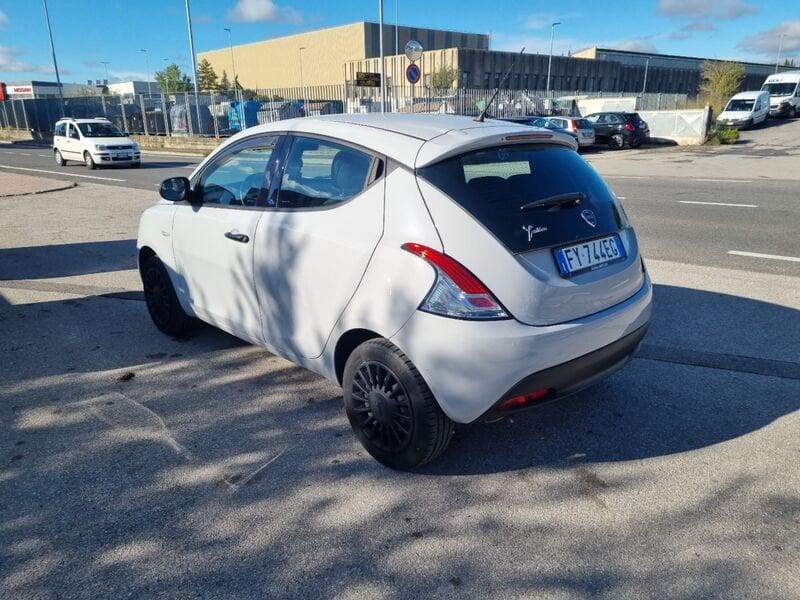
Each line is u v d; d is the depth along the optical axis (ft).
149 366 14.48
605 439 11.00
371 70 229.66
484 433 11.27
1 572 8.02
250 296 12.30
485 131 10.08
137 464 10.43
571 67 239.71
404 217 9.27
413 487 9.71
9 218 36.52
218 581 7.82
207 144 103.19
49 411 12.35
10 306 19.45
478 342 8.60
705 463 10.20
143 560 8.21
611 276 9.97
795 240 26.27
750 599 7.39
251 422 11.79
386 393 9.75
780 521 8.76
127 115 123.24
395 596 7.54
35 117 147.33
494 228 8.94
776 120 125.59
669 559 8.07
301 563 8.12
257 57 322.55
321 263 10.37
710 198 38.75
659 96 136.05
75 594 7.63
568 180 10.37
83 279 22.76
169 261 14.82
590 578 7.78
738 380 13.16
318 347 10.94
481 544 8.41
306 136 11.33
